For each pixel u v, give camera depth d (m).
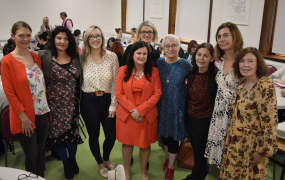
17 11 7.90
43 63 1.86
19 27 1.64
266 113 1.43
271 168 2.50
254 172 1.57
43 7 8.34
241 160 1.61
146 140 2.03
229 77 1.69
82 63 2.08
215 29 4.70
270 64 3.71
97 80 2.05
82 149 2.88
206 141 1.92
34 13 8.23
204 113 1.87
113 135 2.25
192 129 1.99
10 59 1.65
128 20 8.62
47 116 1.91
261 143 1.47
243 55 1.52
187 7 5.69
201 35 5.36
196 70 1.90
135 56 1.88
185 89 2.02
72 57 2.00
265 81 1.44
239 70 1.58
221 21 4.52
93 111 2.09
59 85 1.95
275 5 3.68
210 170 2.48
